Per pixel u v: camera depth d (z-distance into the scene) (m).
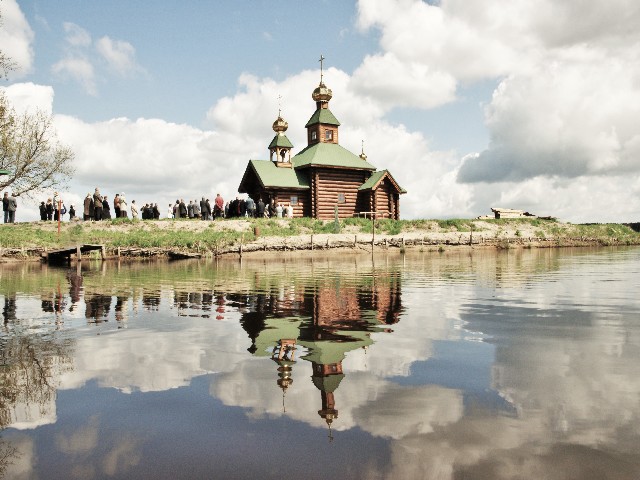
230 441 2.69
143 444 2.67
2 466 2.40
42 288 11.30
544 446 2.58
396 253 30.44
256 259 25.45
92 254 25.31
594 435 2.71
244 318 6.91
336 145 44.06
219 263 22.33
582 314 7.09
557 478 2.23
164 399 3.41
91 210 33.78
